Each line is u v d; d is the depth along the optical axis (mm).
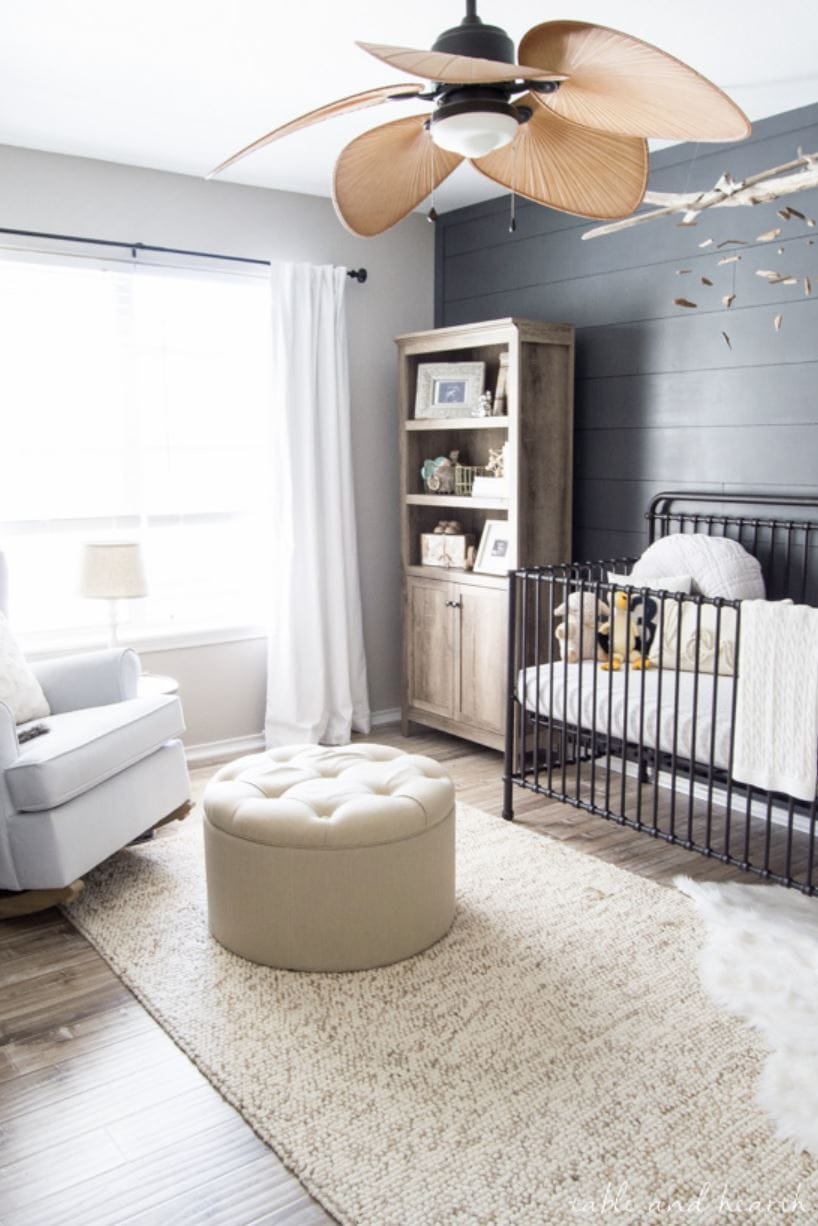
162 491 4254
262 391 4477
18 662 3275
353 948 2545
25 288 3822
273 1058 2215
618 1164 1876
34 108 3355
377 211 2053
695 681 2859
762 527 3590
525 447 4008
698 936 2744
